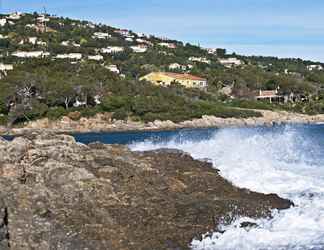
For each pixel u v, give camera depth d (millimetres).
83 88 135000
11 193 15070
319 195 19500
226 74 198375
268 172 23281
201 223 15961
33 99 129125
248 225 16109
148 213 16031
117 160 19906
